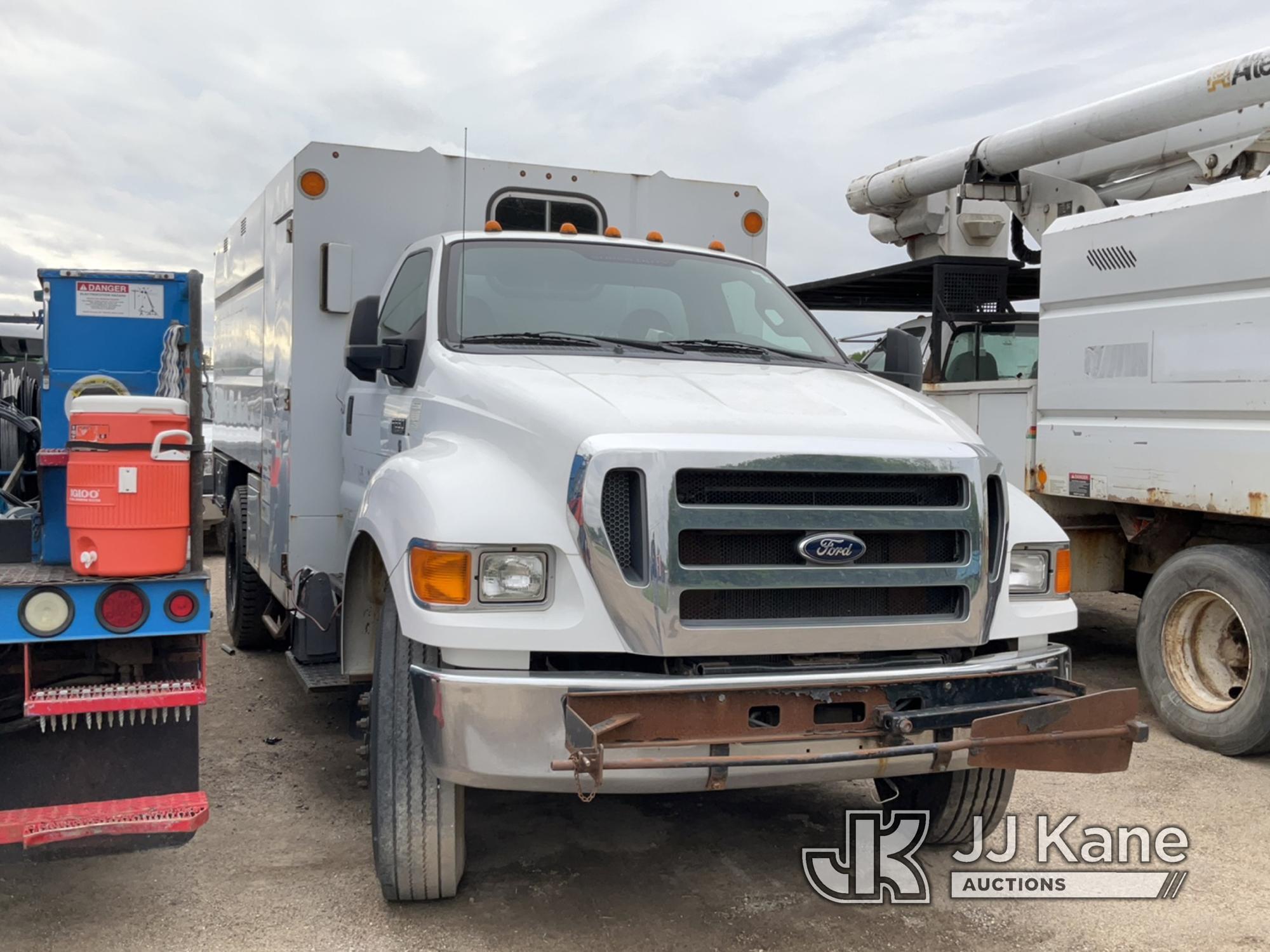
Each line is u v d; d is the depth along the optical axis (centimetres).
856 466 343
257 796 493
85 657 343
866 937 370
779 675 332
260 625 772
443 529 335
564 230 533
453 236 499
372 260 570
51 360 369
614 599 326
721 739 321
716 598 336
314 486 567
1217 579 582
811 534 340
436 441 406
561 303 482
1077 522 741
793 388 412
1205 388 604
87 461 329
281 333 588
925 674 339
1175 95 721
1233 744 567
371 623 442
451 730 327
